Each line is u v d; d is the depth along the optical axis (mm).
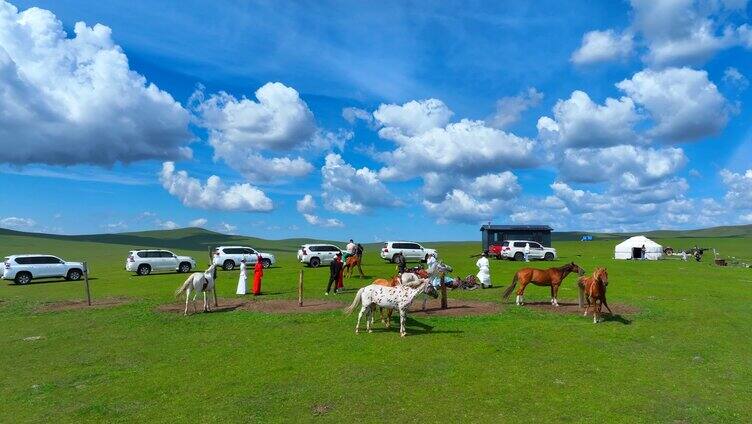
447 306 19719
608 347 13461
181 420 9039
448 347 13375
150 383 11164
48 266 36656
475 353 12812
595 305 16344
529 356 12594
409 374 11203
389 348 13328
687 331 15320
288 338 14812
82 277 38281
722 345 13891
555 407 9344
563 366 11812
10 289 31656
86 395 10523
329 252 43969
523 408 9297
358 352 13023
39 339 15750
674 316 17438
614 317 17094
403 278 17031
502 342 13828
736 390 10375
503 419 8805
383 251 47812
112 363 12922
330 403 9633
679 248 92062
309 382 10844
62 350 14336
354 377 11062
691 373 11445
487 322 16375
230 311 19547
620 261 51188
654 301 20781
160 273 42562
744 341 14484
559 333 14859
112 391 10727
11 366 12898
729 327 16031
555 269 19391
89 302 22047
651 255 55312
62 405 9992
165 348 14211
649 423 8656
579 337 14414
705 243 106312
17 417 9453
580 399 9742
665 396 9969
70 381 11547
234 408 9484
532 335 14586
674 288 26219
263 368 11938
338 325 16375
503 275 33500
